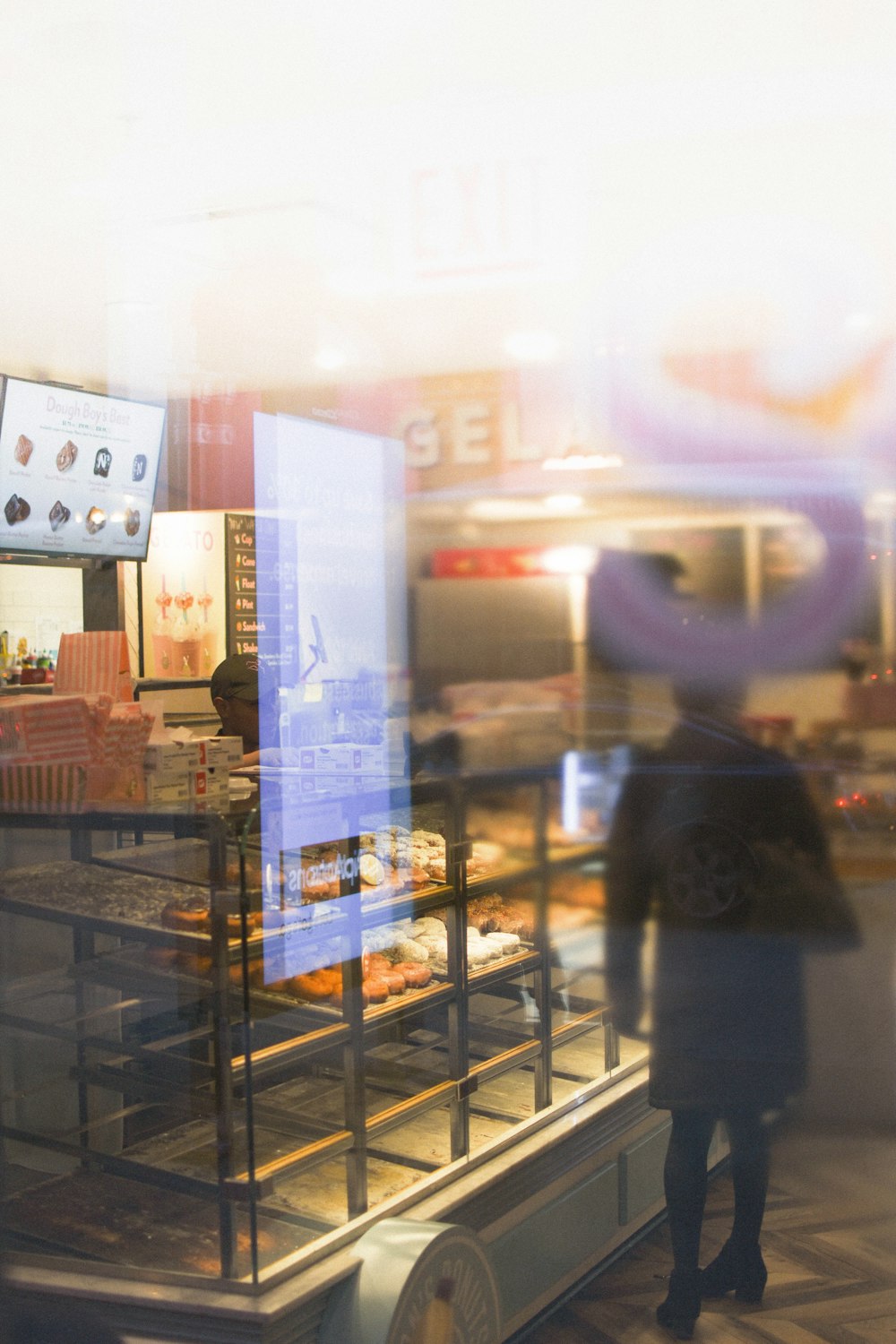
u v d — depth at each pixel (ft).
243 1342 7.91
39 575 19.72
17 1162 9.27
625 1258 11.78
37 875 9.15
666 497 35.29
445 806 10.64
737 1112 11.53
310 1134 8.93
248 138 18.44
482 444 35.81
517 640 35.91
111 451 15.17
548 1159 10.79
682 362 34.68
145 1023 8.75
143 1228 8.75
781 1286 11.00
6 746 9.51
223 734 13.73
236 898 8.34
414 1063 10.05
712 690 17.69
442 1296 8.64
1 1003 9.30
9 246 21.65
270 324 27.68
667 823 18.35
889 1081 15.67
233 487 25.02
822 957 20.30
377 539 21.99
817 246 24.73
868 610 34.04
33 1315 8.39
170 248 22.65
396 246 23.30
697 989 16.28
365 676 21.53
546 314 28.99
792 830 17.58
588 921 20.33
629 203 22.02
